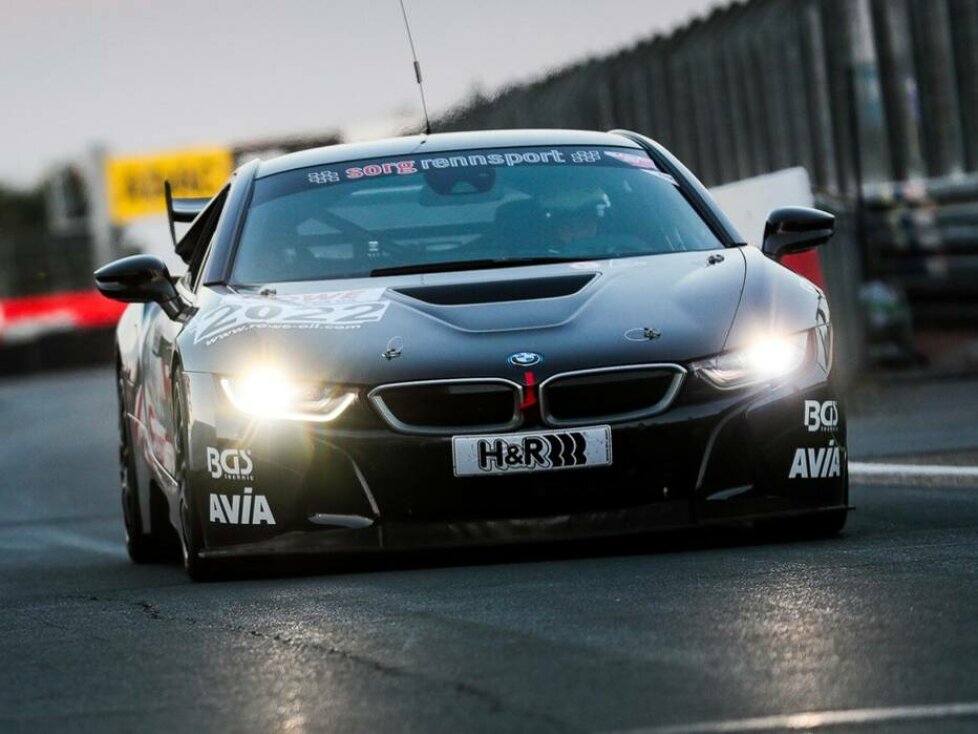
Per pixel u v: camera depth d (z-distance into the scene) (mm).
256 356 17141
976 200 53781
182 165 155375
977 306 54562
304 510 16750
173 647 12961
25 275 145375
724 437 16672
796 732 9023
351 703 10367
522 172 20672
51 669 12398
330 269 19172
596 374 16531
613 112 63688
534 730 9367
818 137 56469
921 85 54250
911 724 9070
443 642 12195
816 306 17859
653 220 19938
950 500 21406
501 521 16500
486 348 16703
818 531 17609
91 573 21125
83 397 91125
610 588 14367
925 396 42844
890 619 12023
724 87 60281
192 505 17375
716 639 11633
